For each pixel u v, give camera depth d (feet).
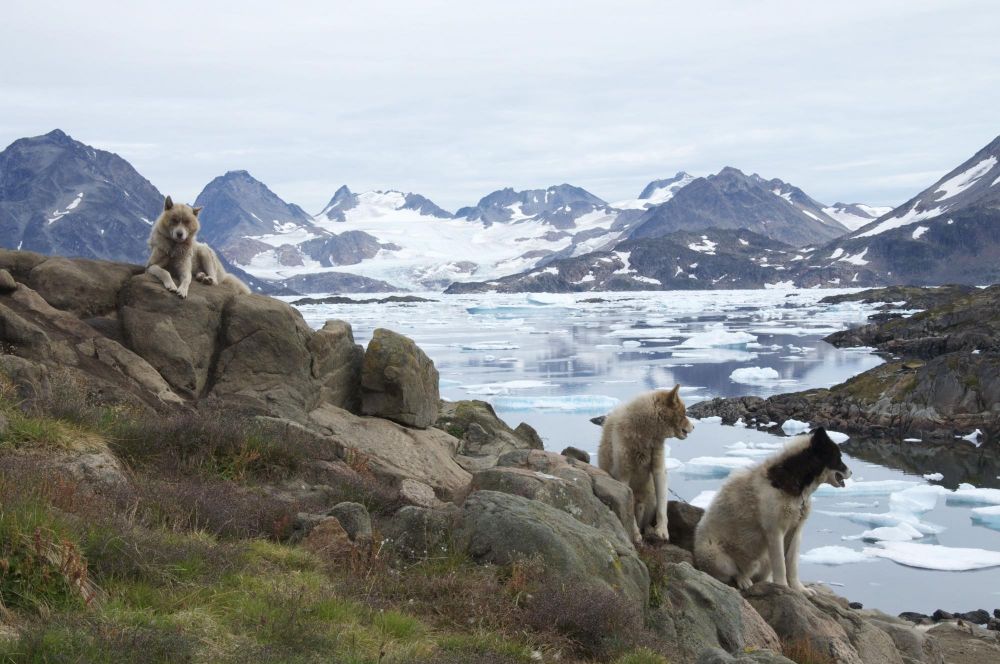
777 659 24.91
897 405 141.18
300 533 28.35
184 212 48.19
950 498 98.22
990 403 135.95
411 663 19.52
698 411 156.46
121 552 22.22
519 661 21.86
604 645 24.06
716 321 459.73
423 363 53.93
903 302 543.80
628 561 28.73
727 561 36.45
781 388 191.52
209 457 35.88
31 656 16.67
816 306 587.68
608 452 41.93
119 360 44.09
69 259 48.39
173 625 19.22
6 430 30.37
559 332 395.14
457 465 49.60
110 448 34.06
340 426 47.78
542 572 26.18
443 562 27.02
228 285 51.90
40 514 21.21
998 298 266.36
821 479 35.17
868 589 67.62
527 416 152.76
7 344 40.88
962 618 58.90
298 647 19.51
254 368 47.55
